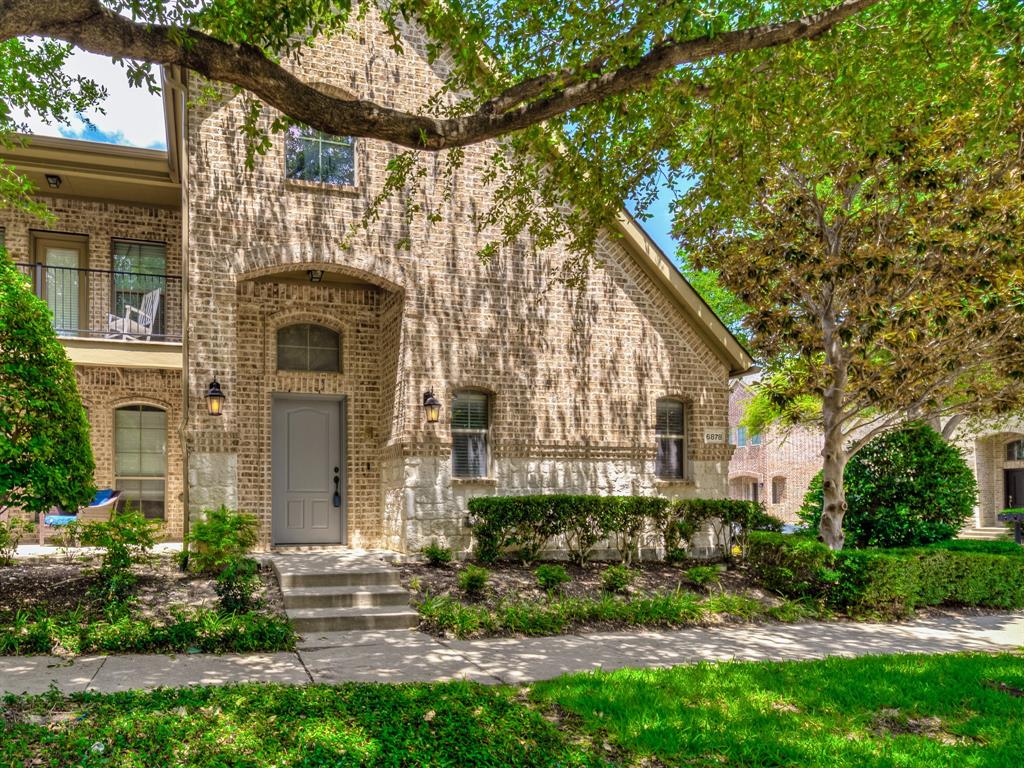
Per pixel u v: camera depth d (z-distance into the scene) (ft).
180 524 47.62
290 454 42.98
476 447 42.47
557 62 26.94
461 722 16.74
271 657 24.13
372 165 40.27
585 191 30.09
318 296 43.42
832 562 35.47
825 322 38.83
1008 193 32.65
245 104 37.81
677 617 31.81
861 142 30.09
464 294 41.75
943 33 23.97
